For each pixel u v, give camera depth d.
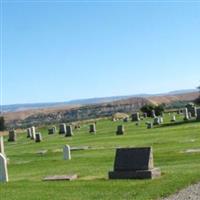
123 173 21.36
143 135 51.22
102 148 40.88
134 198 16.94
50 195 18.64
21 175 27.33
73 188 19.75
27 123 148.88
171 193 17.56
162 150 34.28
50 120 154.25
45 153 42.22
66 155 34.38
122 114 129.75
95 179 21.97
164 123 70.00
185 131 50.19
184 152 31.72
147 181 20.08
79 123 110.88
